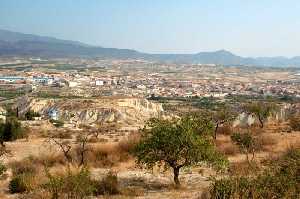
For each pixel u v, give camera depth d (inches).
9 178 1143.0
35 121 4165.8
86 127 3902.6
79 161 1390.3
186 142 996.6
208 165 1060.5
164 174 1165.1
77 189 773.3
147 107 5930.1
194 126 1040.2
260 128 2635.3
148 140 1024.9
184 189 946.1
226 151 1499.8
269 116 3221.0
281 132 2358.5
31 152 1852.9
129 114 5433.1
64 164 1338.6
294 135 2096.5
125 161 1416.1
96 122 5054.1
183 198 831.7
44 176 995.9
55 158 1408.7
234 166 1112.8
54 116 5334.6
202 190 895.1
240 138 1562.5
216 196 647.1
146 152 1025.5
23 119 4660.4
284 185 611.5
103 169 1270.9
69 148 1457.9
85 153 1487.5
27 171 1191.6
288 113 4183.1
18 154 1782.7
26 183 932.0
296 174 656.4
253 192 610.9
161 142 1002.1
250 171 860.0
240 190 624.7
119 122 5044.3
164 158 1017.5
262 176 645.3
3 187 1002.7
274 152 1470.2
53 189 768.9
